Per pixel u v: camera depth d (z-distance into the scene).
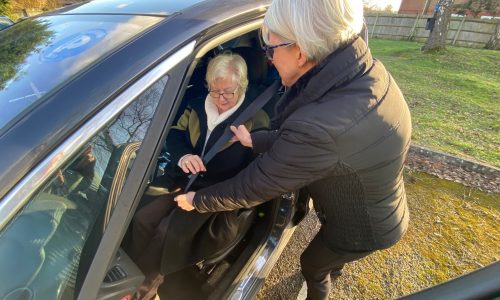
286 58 0.92
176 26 0.97
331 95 0.87
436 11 9.43
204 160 1.35
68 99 0.78
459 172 3.08
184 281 1.65
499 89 5.88
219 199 1.04
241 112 1.48
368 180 0.98
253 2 1.27
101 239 0.87
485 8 12.06
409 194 2.78
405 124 0.98
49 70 0.90
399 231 1.21
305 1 0.79
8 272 0.75
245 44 1.81
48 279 0.82
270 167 0.91
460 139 3.81
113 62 0.84
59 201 0.79
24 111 0.78
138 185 0.91
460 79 6.53
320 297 1.66
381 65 1.00
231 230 1.49
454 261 2.15
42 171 0.72
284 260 2.16
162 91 0.90
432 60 8.58
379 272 2.08
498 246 2.26
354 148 0.87
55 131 0.74
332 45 0.84
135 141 0.88
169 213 1.47
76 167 0.78
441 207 2.63
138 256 1.33
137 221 1.43
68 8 1.37
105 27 1.04
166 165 1.64
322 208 1.23
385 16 15.27
